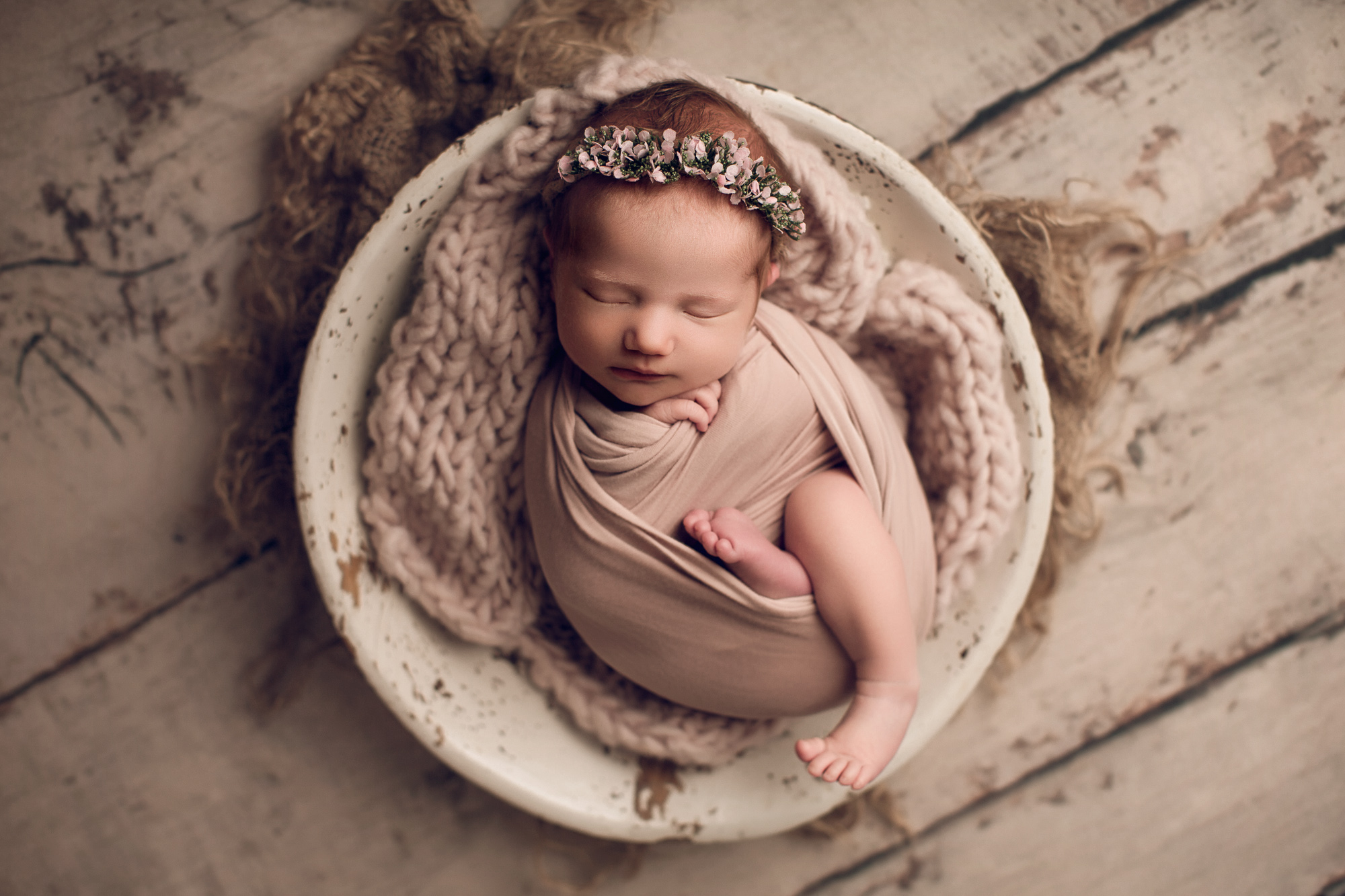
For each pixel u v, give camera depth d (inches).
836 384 31.0
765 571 29.0
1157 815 41.8
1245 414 40.4
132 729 41.5
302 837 42.1
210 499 40.4
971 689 34.0
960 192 38.3
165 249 38.9
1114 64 38.8
